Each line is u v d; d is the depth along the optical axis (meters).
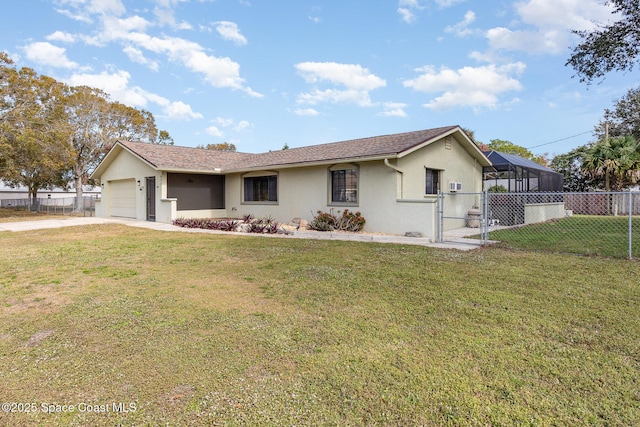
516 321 3.59
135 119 32.47
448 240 9.49
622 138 19.61
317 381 2.53
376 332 3.35
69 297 4.52
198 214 15.98
